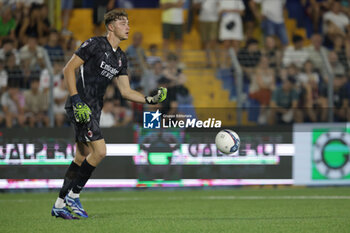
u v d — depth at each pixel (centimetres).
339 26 5078
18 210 2639
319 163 3819
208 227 1895
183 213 2436
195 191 3719
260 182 3772
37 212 2536
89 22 5016
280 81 4369
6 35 4597
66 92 4088
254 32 4894
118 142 3722
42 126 3853
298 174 3794
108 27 2080
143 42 4959
